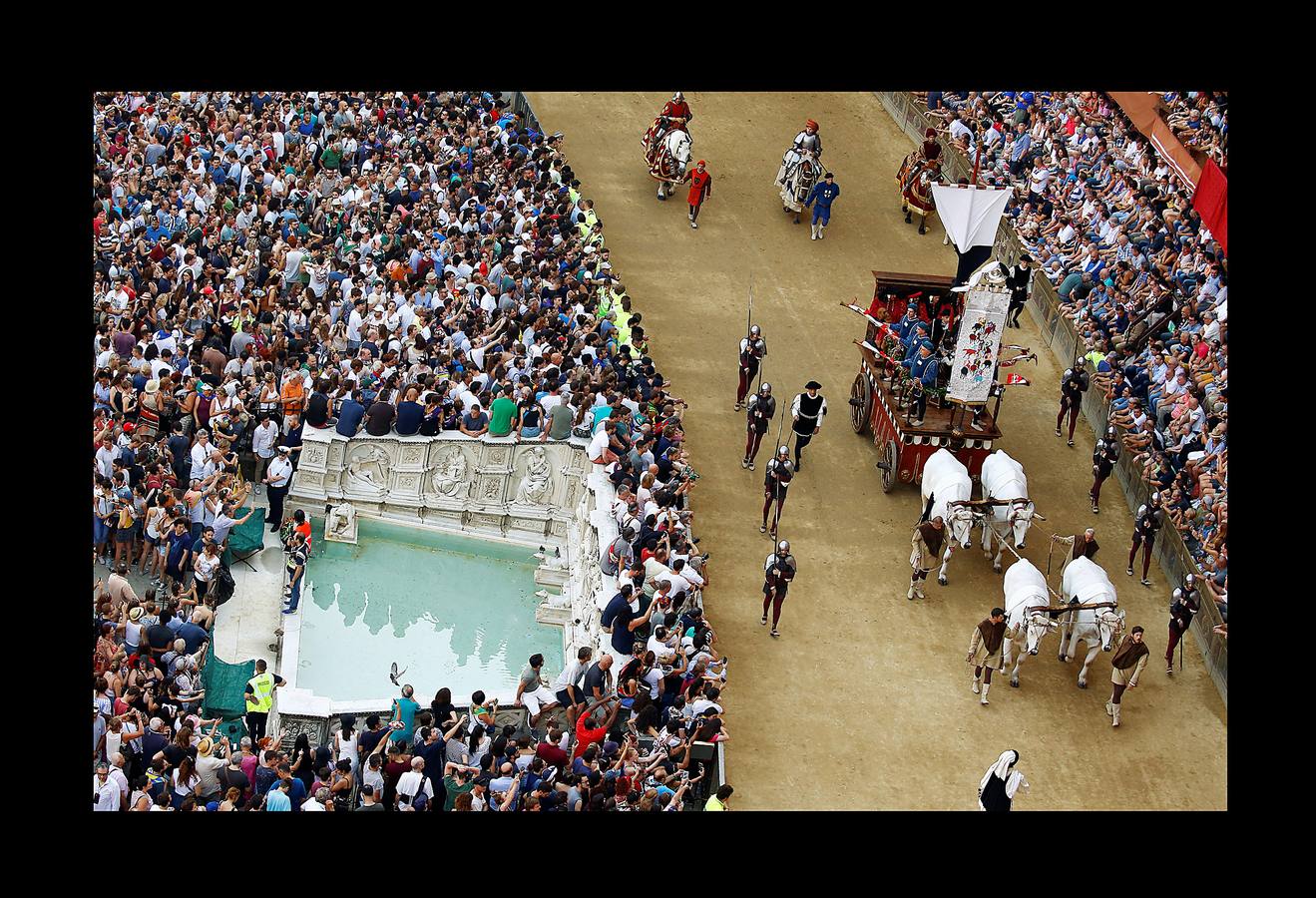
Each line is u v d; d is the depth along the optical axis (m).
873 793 66.56
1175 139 98.00
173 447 72.56
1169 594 78.81
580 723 64.19
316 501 79.62
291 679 69.75
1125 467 85.31
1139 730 71.19
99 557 71.00
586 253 93.06
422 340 83.31
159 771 57.19
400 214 93.38
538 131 109.25
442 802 60.84
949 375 81.88
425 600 77.31
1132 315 92.12
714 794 63.84
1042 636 71.56
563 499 81.19
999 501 76.69
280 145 99.00
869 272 104.00
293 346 81.88
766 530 81.00
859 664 73.62
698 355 94.06
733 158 114.81
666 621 68.25
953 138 112.12
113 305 78.38
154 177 90.06
